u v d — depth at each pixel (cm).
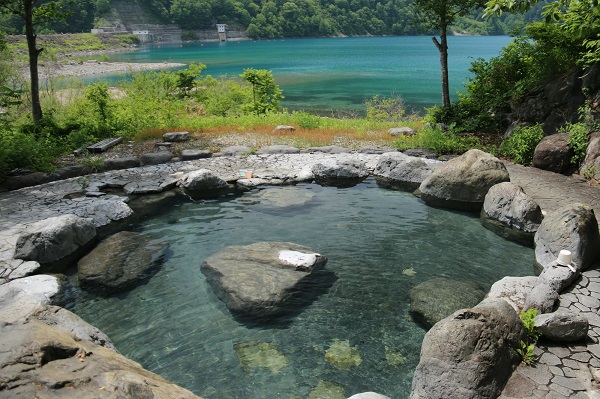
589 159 965
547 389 393
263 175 1055
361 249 727
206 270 648
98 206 841
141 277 638
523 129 1151
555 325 452
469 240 761
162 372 461
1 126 1310
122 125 1491
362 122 1694
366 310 564
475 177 893
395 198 959
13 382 268
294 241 754
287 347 499
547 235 654
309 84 3809
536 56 1279
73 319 454
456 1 1439
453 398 383
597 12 742
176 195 960
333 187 1026
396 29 13775
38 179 1009
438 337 409
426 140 1260
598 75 1077
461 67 5053
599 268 605
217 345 502
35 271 637
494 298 516
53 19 1447
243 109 2130
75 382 283
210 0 11838
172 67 5291
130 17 10575
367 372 461
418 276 645
